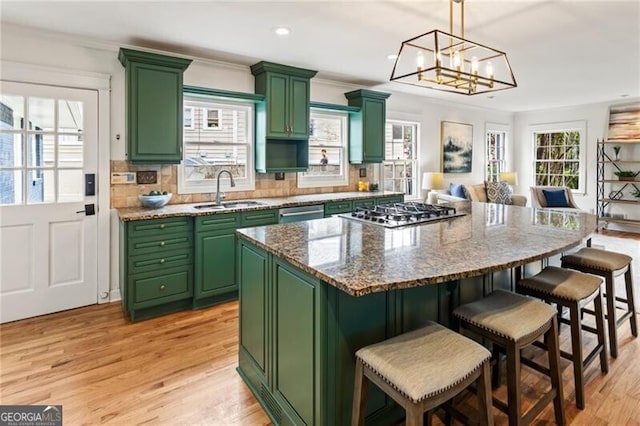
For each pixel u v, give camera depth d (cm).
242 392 216
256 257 207
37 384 221
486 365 142
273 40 340
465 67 395
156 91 339
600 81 505
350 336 161
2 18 289
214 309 343
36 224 319
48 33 314
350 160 527
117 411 198
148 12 279
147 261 316
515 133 802
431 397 124
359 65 422
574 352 200
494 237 209
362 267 151
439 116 661
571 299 199
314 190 501
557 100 654
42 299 324
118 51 346
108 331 294
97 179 345
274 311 189
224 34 324
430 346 145
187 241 334
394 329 177
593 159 699
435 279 140
